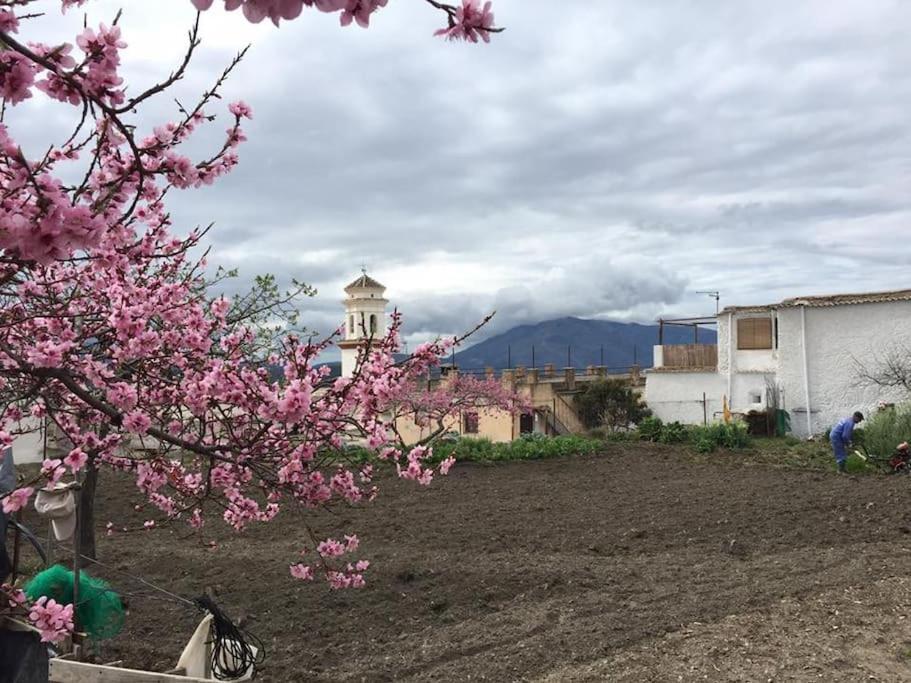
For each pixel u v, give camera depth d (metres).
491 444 17.94
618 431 24.95
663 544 9.34
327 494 3.74
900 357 23.53
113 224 2.85
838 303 24.08
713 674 5.19
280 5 1.52
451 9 1.93
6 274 2.41
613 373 38.94
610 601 6.89
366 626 6.50
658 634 5.98
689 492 12.72
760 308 26.00
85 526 7.54
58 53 2.23
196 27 2.22
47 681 3.46
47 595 4.39
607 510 11.45
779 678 5.12
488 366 31.98
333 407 3.56
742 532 9.77
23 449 9.25
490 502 12.30
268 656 5.83
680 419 27.78
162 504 4.91
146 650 5.80
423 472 4.18
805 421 24.75
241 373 3.62
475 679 5.25
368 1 1.68
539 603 6.93
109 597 4.73
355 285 22.16
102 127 2.60
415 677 5.36
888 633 5.92
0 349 2.90
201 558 8.72
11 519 4.12
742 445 19.47
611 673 5.24
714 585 7.34
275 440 3.46
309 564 8.35
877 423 16.69
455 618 6.65
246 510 4.30
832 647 5.65
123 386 3.21
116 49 2.33
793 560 8.24
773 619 6.28
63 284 3.71
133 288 3.71
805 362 24.81
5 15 2.21
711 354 29.81
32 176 2.00
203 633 4.50
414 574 7.81
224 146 3.27
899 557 8.23
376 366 3.68
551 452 17.67
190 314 4.08
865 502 11.01
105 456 4.18
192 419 3.70
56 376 2.92
